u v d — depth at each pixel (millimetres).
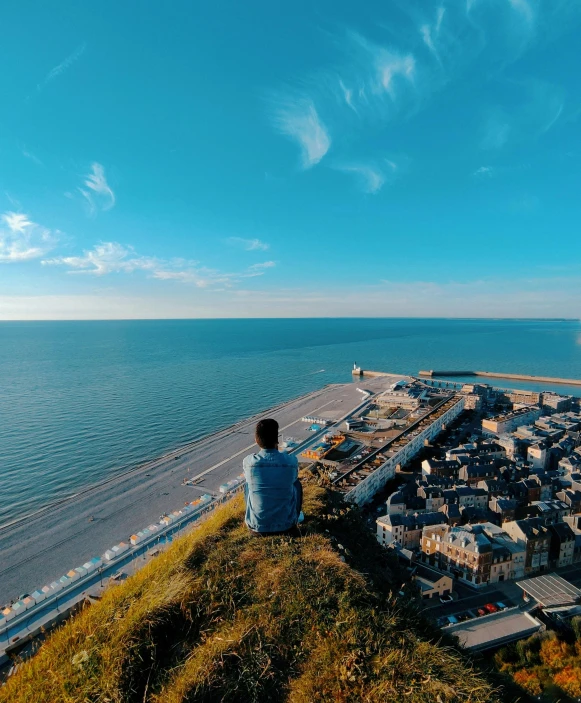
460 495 77750
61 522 73500
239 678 8641
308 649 9375
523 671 38375
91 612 11008
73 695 8523
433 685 8312
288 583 11102
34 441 118750
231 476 92938
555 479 84000
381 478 92562
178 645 9812
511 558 57188
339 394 193375
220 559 12289
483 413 161500
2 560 62594
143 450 114062
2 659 40312
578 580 58531
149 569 13117
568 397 167750
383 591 12133
